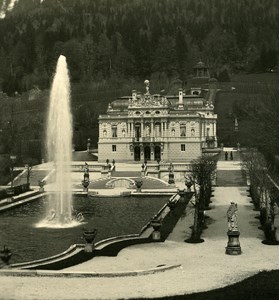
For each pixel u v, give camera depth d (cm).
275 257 5406
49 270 4816
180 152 18425
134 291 3988
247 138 19900
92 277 4519
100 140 18888
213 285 4169
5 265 5094
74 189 12619
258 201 8919
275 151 10612
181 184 13938
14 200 10606
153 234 6531
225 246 6044
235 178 13750
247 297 3600
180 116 18338
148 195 11638
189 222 7750
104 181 13812
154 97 18712
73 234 7138
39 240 6712
